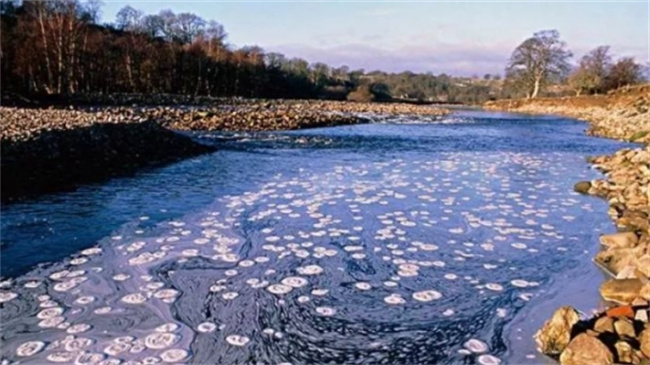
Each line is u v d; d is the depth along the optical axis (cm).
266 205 582
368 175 802
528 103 3981
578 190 690
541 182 759
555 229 498
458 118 2570
